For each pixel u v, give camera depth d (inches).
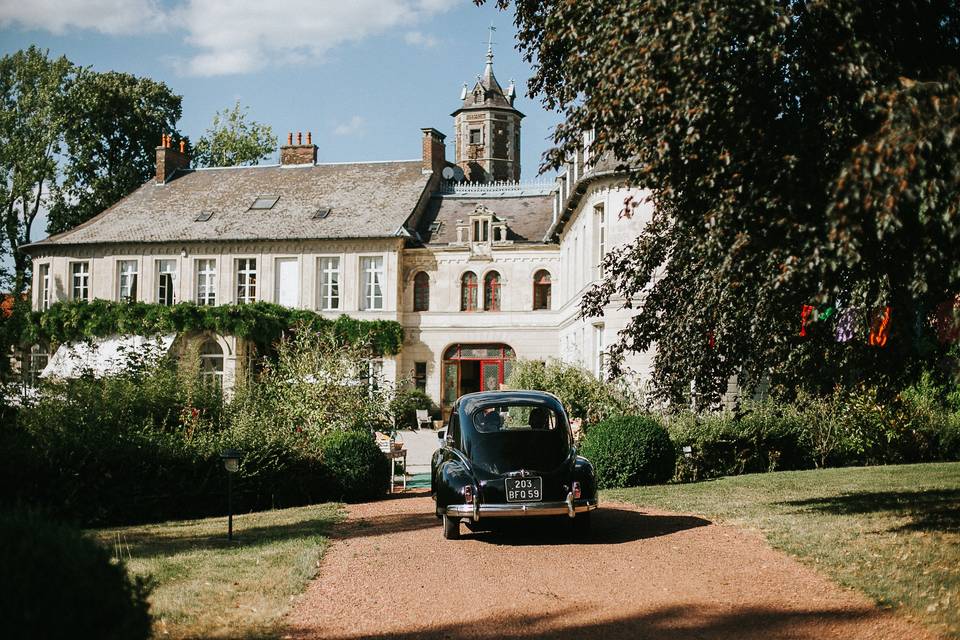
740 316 410.3
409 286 1801.2
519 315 1768.0
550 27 360.5
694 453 775.7
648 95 297.0
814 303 299.4
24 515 196.7
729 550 384.5
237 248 1795.0
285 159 2020.2
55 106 2027.6
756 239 301.4
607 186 1125.1
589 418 822.5
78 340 1669.5
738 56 306.0
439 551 403.2
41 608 167.8
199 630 259.8
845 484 650.8
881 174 246.5
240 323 1648.6
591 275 1189.7
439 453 498.6
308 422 781.9
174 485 575.8
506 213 1879.9
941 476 687.1
